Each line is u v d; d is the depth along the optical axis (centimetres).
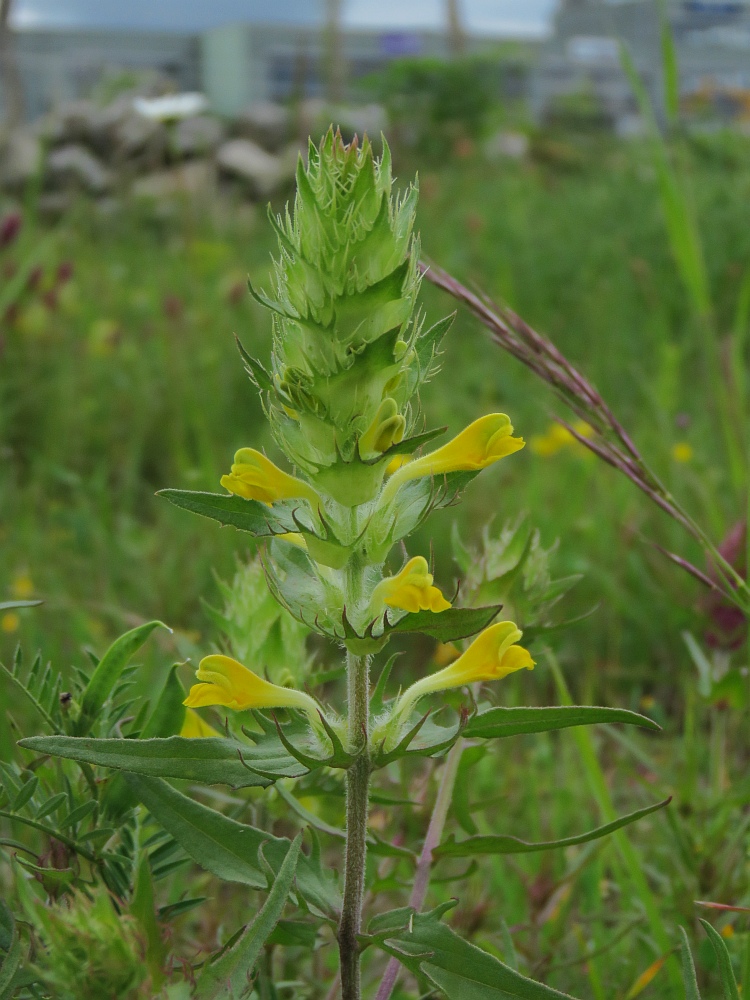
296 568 33
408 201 32
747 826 46
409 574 32
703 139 285
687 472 82
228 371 122
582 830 51
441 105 373
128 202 234
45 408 111
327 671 41
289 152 304
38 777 36
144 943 31
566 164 336
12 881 41
